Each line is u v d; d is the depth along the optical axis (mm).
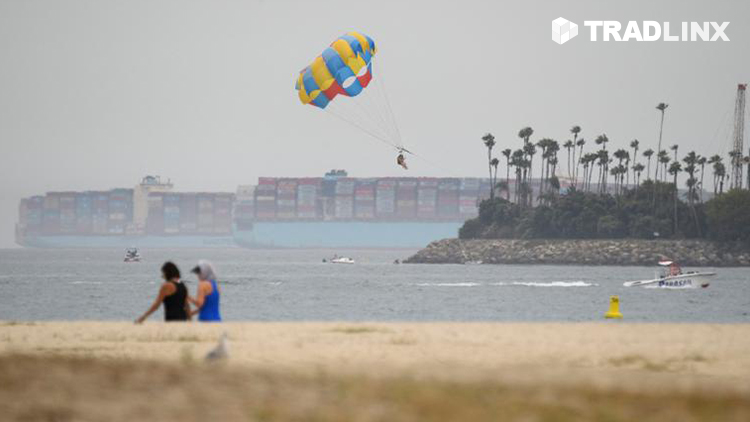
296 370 58094
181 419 43719
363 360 66312
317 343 75062
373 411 45375
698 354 70562
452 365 64375
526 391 51469
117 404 46156
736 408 48250
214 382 51312
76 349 71625
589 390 52344
